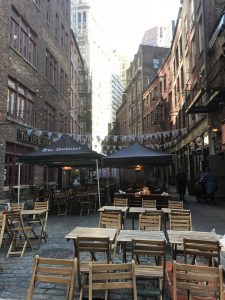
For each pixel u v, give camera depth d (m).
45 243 8.84
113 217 7.77
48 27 24.94
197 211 14.80
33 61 21.70
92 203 15.95
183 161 32.06
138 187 18.97
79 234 5.98
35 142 20.88
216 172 19.06
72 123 35.56
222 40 17.39
